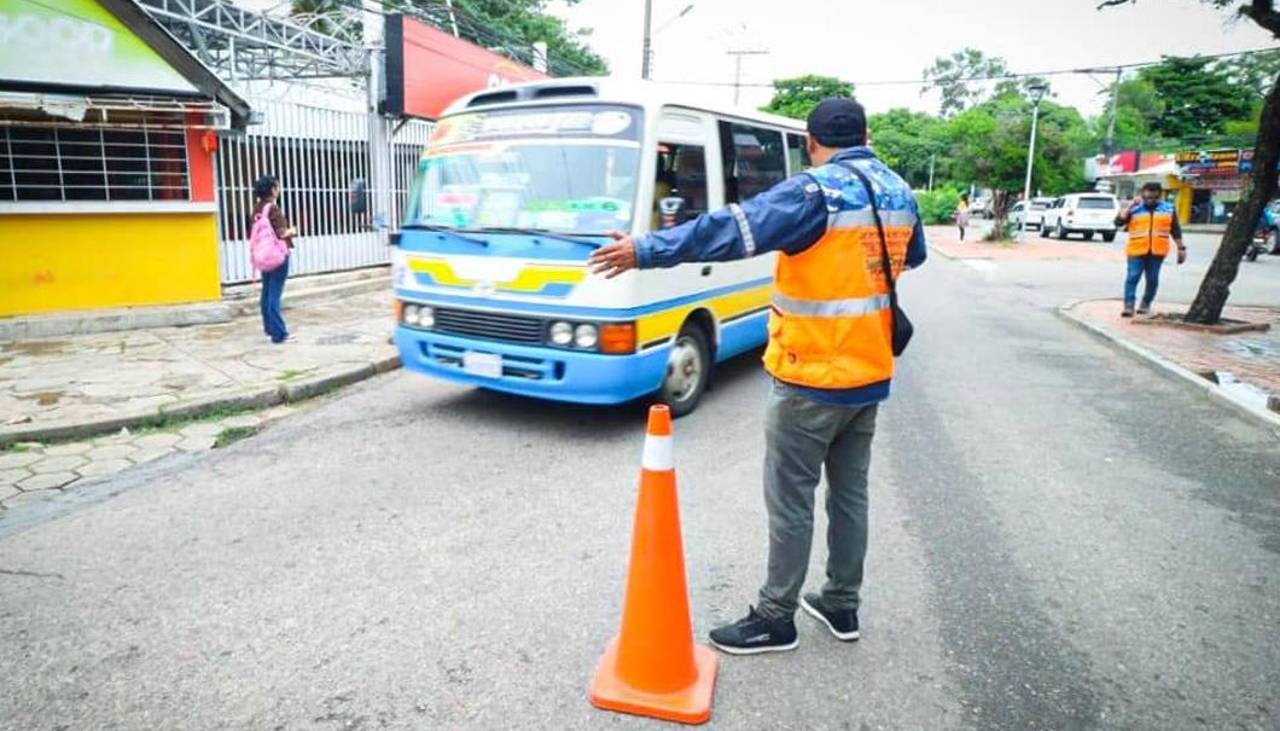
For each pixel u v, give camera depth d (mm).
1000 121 31391
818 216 2670
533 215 5617
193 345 8273
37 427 5559
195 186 9461
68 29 8289
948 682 2967
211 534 4141
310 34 13805
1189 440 5977
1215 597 3633
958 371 8227
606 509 4480
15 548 3975
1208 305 10641
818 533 4254
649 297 5484
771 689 2906
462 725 2693
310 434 5812
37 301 8695
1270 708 2852
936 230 43031
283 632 3238
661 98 5746
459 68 14891
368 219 13125
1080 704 2855
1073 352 9320
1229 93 50656
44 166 8570
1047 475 5195
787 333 2855
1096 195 32156
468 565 3812
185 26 13195
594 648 3143
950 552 4047
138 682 2910
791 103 54594
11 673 2953
